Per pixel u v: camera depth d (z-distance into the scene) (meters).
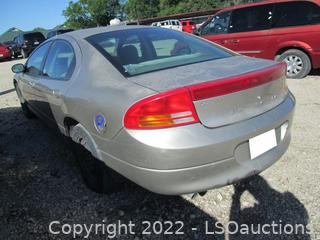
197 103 2.18
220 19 8.37
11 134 5.03
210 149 2.19
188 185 2.24
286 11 7.30
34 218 2.89
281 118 2.58
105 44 3.06
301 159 3.56
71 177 3.54
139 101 2.22
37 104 4.31
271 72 2.55
